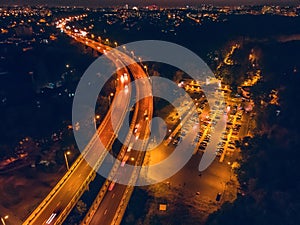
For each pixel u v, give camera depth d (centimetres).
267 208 8450
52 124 13362
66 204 8538
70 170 9894
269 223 7994
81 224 7994
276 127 11338
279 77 14950
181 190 10162
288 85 13325
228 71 19362
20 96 15388
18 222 8362
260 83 16250
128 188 9362
